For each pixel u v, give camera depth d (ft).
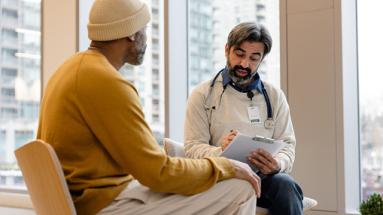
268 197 7.56
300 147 9.92
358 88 10.20
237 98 8.36
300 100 9.95
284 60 10.16
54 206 5.51
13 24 15.47
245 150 7.01
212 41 12.56
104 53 6.27
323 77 9.69
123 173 6.03
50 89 6.10
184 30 12.67
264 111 8.36
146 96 13.11
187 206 5.97
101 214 5.71
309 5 9.87
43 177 5.51
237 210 6.13
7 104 15.52
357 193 9.99
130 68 13.39
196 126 8.27
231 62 8.23
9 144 15.38
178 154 8.15
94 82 5.66
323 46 9.70
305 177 9.86
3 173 15.29
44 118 6.04
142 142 5.64
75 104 5.69
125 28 6.18
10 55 15.48
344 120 9.53
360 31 10.20
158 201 5.90
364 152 10.20
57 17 13.48
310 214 9.80
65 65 6.11
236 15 12.14
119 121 5.58
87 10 13.33
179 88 12.44
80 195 5.73
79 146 5.74
